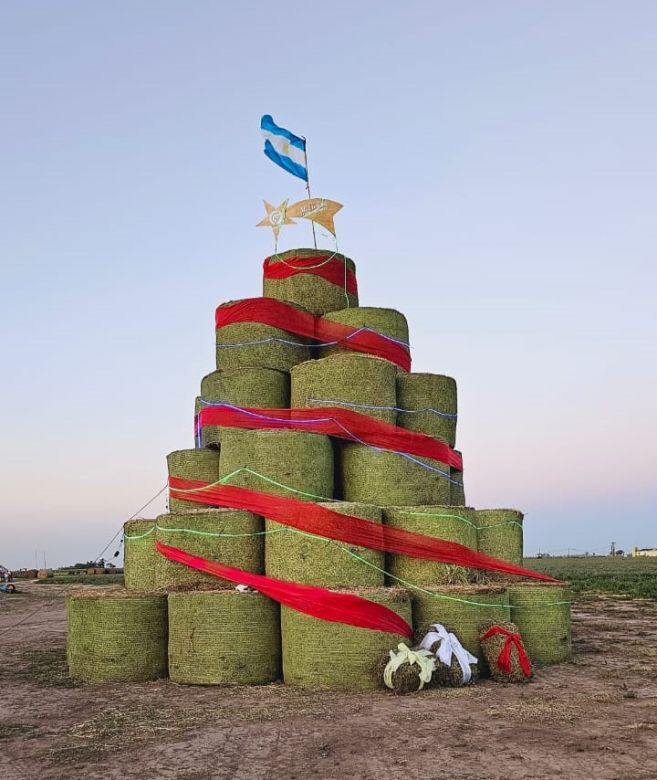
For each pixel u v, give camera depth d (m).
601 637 14.39
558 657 11.41
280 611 10.50
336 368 11.74
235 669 10.15
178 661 10.40
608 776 6.02
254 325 12.77
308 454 11.22
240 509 11.12
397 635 9.84
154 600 10.93
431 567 11.00
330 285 13.78
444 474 12.19
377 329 13.11
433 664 9.55
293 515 10.49
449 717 7.95
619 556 107.44
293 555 10.41
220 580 11.05
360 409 11.68
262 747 7.02
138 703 9.16
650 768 6.21
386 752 6.76
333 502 10.80
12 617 21.73
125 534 12.73
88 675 10.89
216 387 13.08
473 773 6.14
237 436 11.43
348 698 9.04
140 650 10.79
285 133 15.43
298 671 9.85
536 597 11.48
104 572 51.69
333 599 9.74
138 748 7.14
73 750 7.15
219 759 6.70
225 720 8.09
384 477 11.61
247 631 10.24
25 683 10.80
